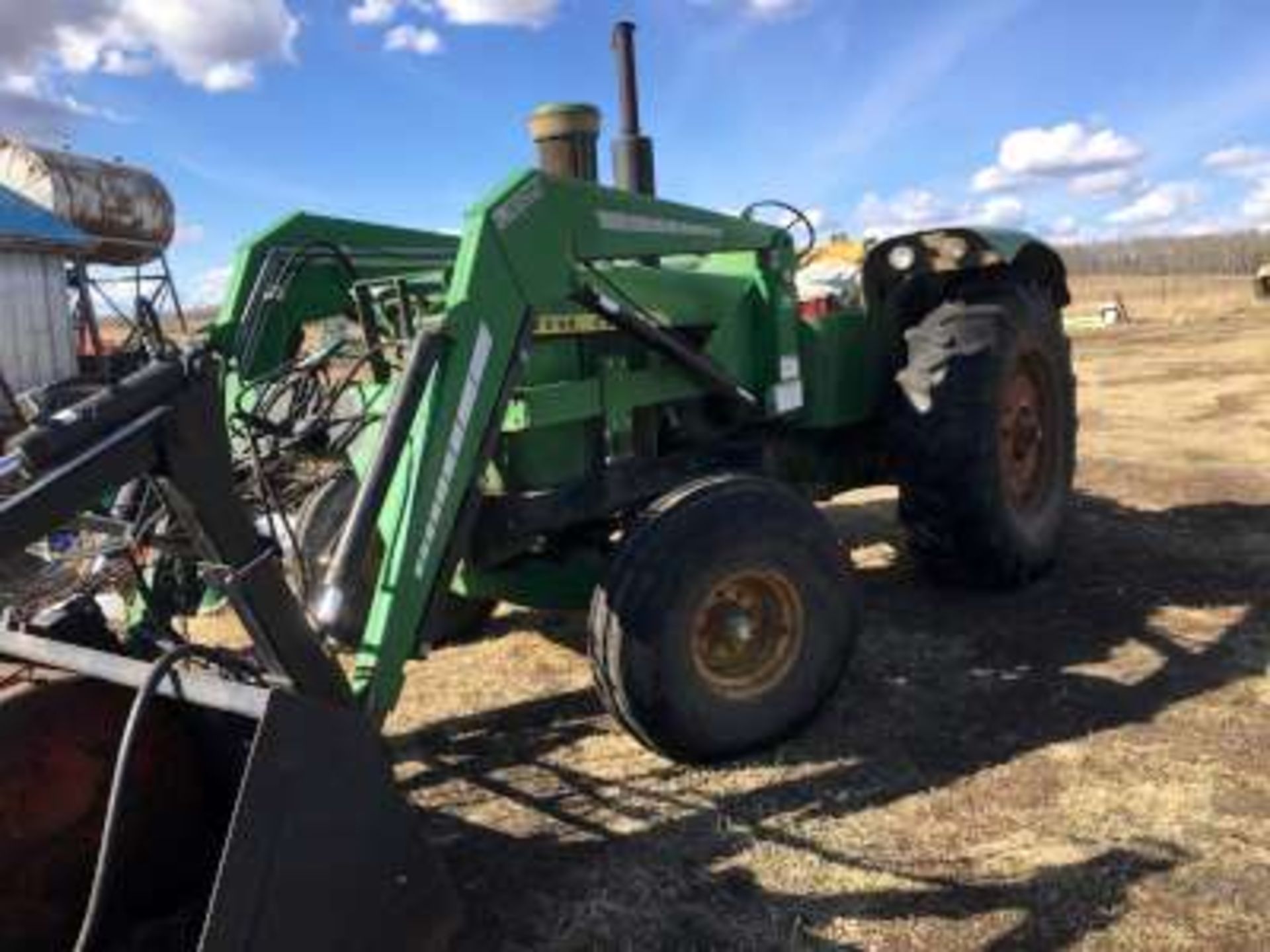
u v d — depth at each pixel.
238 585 2.68
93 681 2.90
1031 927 3.09
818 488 5.68
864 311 5.57
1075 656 4.89
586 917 3.21
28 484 2.49
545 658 5.23
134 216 19.83
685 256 4.70
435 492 3.50
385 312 4.31
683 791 3.89
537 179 3.85
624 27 5.18
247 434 4.02
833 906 3.22
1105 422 11.23
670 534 3.84
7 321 14.73
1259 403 11.91
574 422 4.42
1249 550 6.30
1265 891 3.20
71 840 2.83
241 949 2.39
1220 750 4.02
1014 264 5.76
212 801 3.06
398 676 3.37
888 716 4.39
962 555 5.42
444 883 2.75
